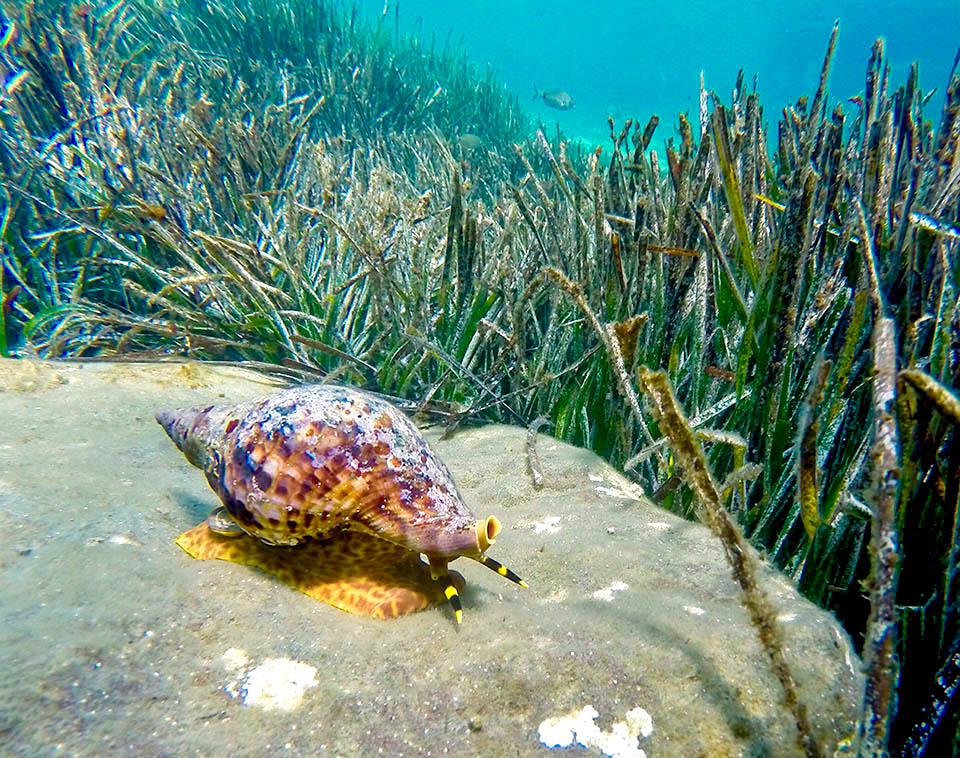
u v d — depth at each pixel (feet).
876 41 1.95
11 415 2.27
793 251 1.78
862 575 1.82
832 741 1.23
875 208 1.85
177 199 4.20
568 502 2.12
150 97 5.83
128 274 4.08
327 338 3.48
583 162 7.98
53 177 4.25
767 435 1.97
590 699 1.27
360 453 1.44
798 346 2.07
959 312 1.55
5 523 1.56
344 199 5.04
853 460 1.81
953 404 1.07
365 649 1.35
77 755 1.05
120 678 1.18
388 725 1.20
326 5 10.25
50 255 4.05
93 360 3.01
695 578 1.67
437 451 2.65
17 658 1.15
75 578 1.40
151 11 8.63
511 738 1.21
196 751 1.10
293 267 3.80
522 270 3.30
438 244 3.95
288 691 1.23
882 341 1.10
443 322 3.20
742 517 1.98
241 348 3.59
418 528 1.40
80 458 2.02
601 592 1.62
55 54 5.09
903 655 1.58
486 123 11.05
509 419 3.00
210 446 1.59
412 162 8.34
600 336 1.92
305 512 1.42
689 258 2.19
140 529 1.64
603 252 2.61
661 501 2.18
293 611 1.42
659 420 1.19
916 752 1.51
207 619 1.36
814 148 2.29
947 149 1.98
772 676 1.32
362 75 9.52
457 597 1.42
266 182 5.13
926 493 1.60
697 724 1.24
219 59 8.20
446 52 12.48
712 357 2.36
